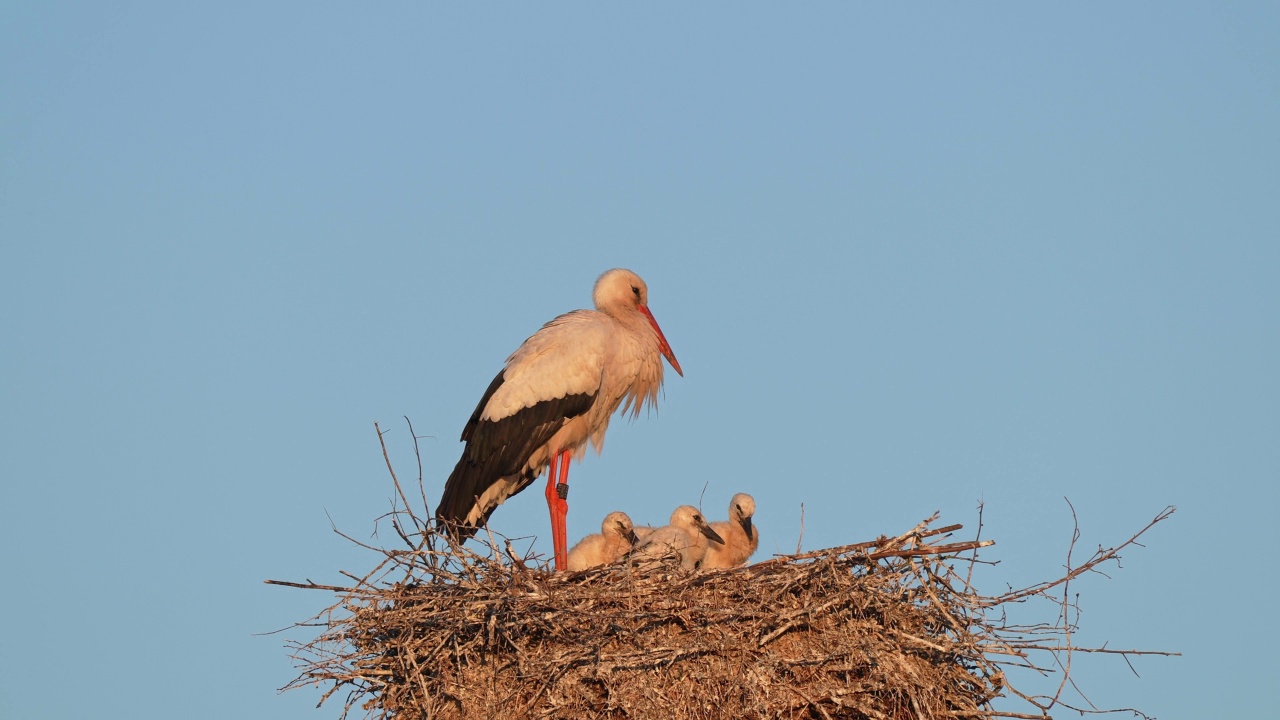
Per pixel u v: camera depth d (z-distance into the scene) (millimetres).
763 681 13750
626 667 13797
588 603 14336
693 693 13758
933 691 13797
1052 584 14000
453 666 14391
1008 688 13891
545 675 13938
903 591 14297
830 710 13836
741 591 14391
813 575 14414
